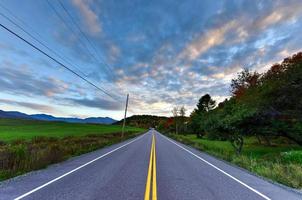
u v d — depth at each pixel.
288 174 10.02
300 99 21.22
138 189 7.04
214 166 12.85
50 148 13.55
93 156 15.50
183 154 18.58
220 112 28.31
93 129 67.38
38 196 6.14
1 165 9.47
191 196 6.57
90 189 6.92
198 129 62.34
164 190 7.07
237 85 42.88
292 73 21.02
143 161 13.36
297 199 6.84
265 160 16.33
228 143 40.38
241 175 10.44
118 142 32.34
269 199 6.71
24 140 26.42
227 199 6.47
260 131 23.95
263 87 23.88
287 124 23.95
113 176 8.91
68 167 10.88
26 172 9.55
